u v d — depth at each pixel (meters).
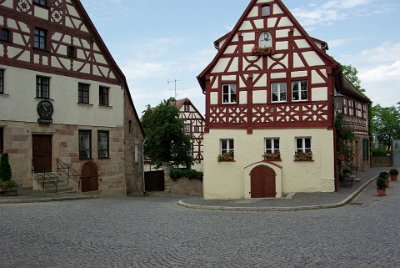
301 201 17.39
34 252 8.67
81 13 26.52
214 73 23.36
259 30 22.80
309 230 11.01
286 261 7.91
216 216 14.14
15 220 12.53
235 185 22.73
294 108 21.98
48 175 23.59
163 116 43.09
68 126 25.31
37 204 17.50
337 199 17.62
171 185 35.59
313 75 21.78
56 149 24.53
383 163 43.03
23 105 22.78
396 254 8.36
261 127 22.48
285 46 22.33
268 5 22.70
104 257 8.32
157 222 12.70
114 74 28.84
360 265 7.60
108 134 28.25
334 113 22.22
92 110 26.95
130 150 31.23
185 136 43.75
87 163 26.42
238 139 22.81
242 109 22.84
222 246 9.25
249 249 8.92
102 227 11.67
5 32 22.19
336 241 9.57
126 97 30.39
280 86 22.44
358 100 37.84
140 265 7.76
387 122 59.31
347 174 23.47
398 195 19.27
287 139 22.00
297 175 21.67
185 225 12.12
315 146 21.48
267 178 21.78
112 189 28.34
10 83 22.17
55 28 24.83
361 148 37.75
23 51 22.92
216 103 23.27
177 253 8.64
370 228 11.14
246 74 22.89
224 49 23.23
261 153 22.45
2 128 21.80
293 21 22.16
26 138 22.88
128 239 10.03
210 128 23.20
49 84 24.38
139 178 32.91
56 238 10.06
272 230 11.13
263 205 16.36
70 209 15.70
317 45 23.81
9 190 19.56
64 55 25.31
